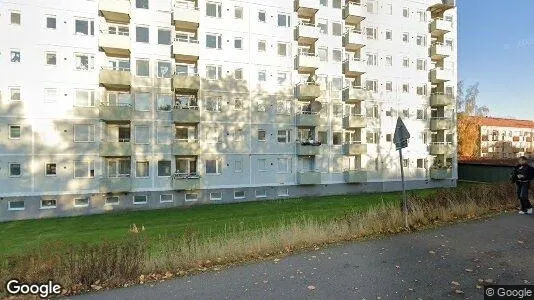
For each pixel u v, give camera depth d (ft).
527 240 27.78
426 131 114.62
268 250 26.25
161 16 84.58
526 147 285.23
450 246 26.73
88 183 78.02
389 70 109.50
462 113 178.50
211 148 87.30
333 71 101.71
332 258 24.64
